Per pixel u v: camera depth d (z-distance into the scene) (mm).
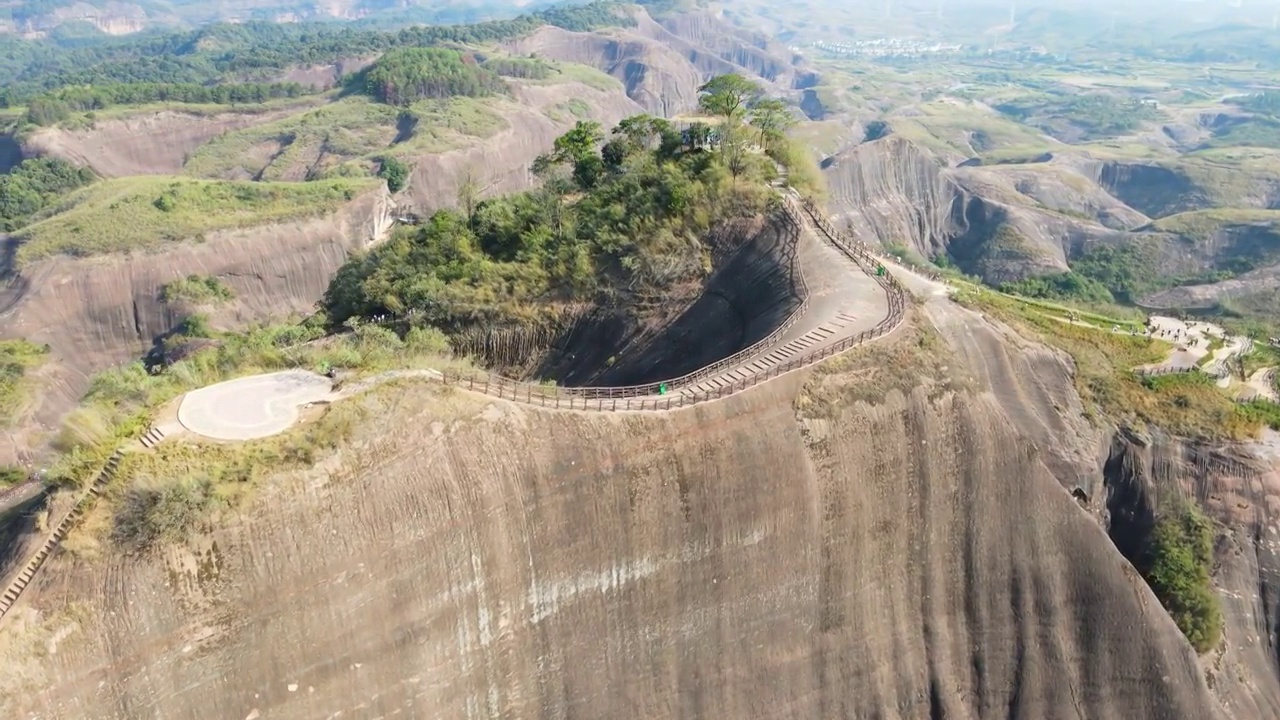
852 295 55656
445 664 34656
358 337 54344
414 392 37688
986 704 45812
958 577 46531
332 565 32531
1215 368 62875
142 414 35781
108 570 29516
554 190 77438
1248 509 53875
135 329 119125
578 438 38625
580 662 37938
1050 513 47875
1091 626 47156
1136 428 56719
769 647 41906
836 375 45562
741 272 63969
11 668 27125
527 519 36906
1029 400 56625
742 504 41281
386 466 34688
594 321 62594
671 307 62969
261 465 32844
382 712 33031
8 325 110312
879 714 43594
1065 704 46062
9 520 33406
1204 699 46656
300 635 31656
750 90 78500
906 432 46094
